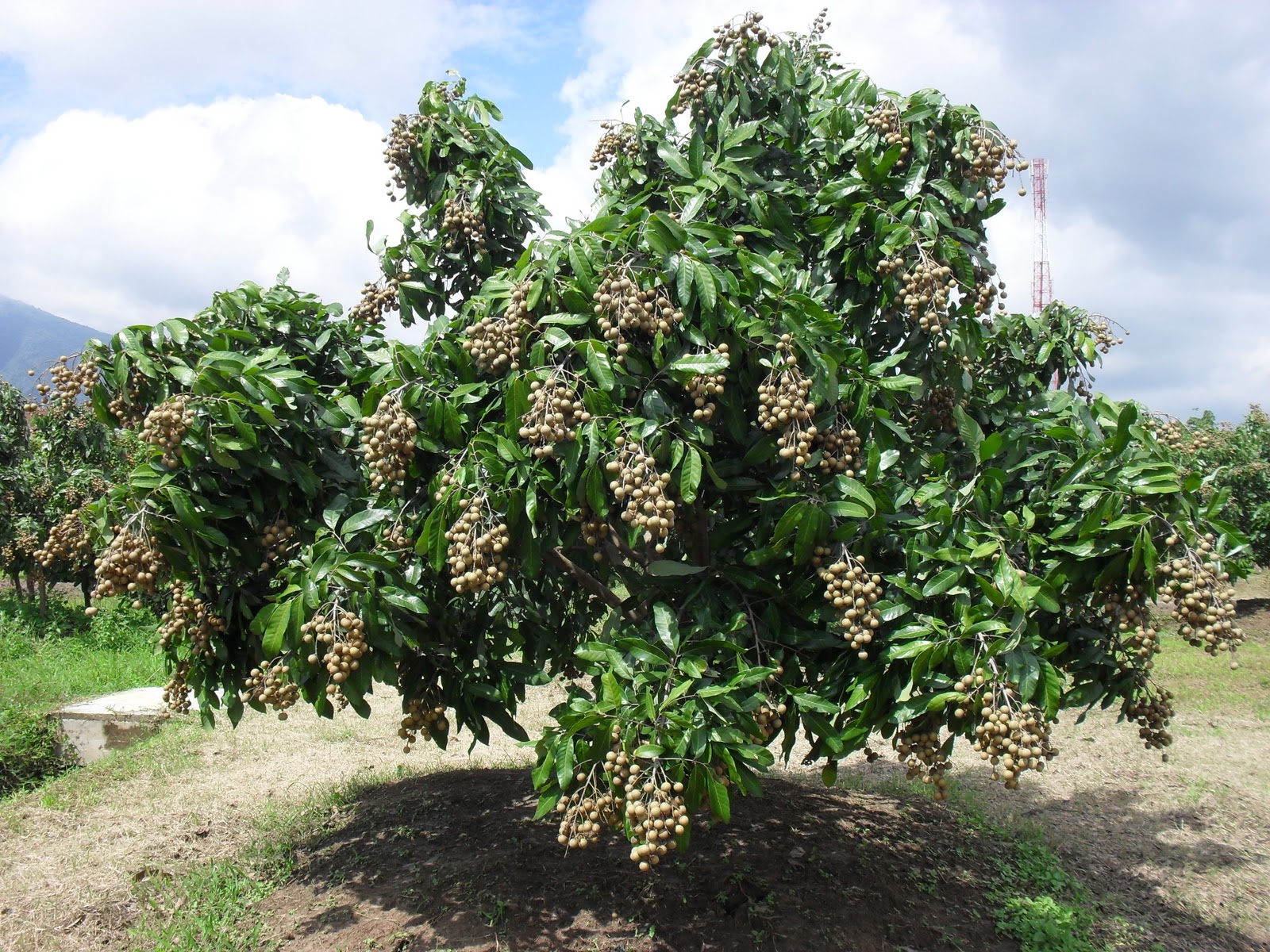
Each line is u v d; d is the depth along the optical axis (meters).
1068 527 3.26
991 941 4.02
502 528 3.10
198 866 4.88
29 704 9.40
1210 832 5.50
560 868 4.58
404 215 4.59
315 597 3.28
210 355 3.62
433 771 6.68
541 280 3.23
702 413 3.10
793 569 3.56
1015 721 2.77
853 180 3.76
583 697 3.33
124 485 3.52
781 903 4.17
